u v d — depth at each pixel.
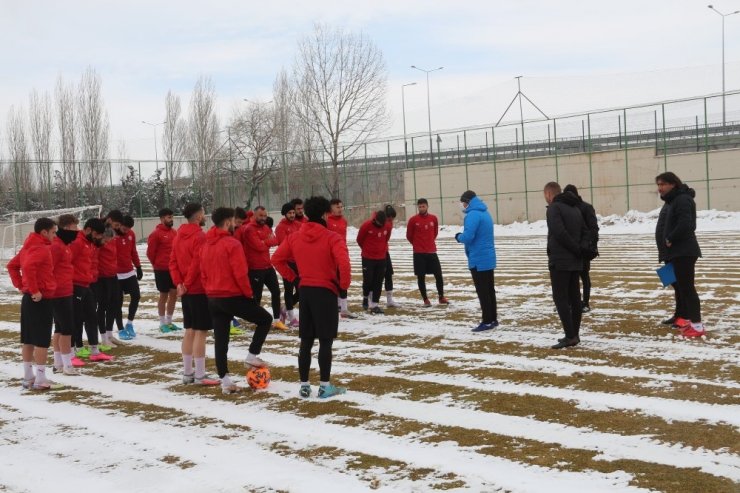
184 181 42.97
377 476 4.67
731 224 29.89
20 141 46.25
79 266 9.07
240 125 51.41
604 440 5.13
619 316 10.32
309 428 5.82
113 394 7.43
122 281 10.64
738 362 7.23
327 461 5.02
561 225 8.30
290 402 6.68
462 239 9.73
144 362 9.08
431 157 42.41
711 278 13.88
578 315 8.55
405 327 10.45
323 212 6.75
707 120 34.62
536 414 5.85
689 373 6.89
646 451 4.87
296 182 45.41
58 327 8.54
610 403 6.02
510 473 4.60
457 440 5.32
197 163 43.50
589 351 8.09
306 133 48.28
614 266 17.23
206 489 4.60
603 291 13.05
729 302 11.02
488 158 40.59
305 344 6.78
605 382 6.71
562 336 9.08
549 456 4.88
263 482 4.66
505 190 39.91
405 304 12.88
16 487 4.83
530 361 7.76
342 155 45.38
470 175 40.91
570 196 8.50
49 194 38.28
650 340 8.53
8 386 8.09
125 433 5.96
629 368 7.22
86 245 9.16
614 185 36.34
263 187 45.72
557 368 7.36
